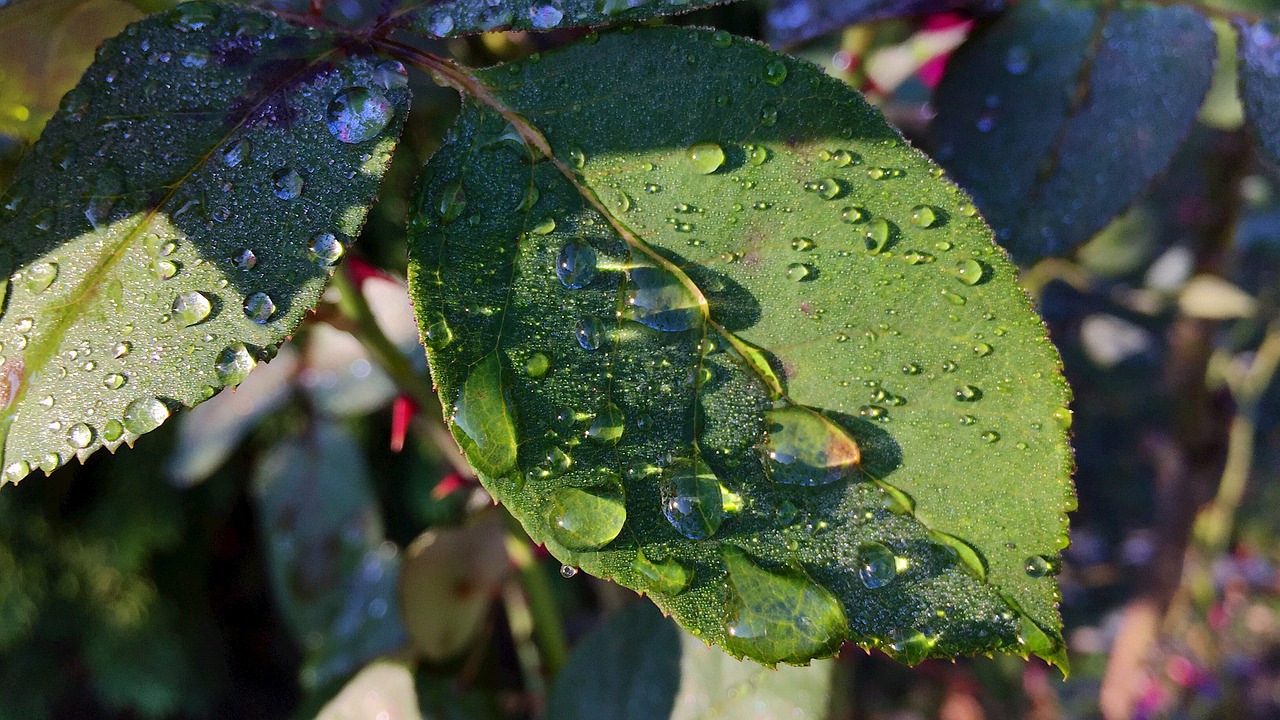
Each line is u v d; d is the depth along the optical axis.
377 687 0.22
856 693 0.50
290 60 0.15
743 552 0.14
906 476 0.14
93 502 0.49
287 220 0.14
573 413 0.14
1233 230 0.30
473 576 0.21
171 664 0.51
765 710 0.19
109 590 0.49
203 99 0.14
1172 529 0.37
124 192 0.14
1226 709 0.47
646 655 0.19
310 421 0.32
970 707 0.43
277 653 0.58
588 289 0.14
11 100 0.16
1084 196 0.17
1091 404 0.53
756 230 0.14
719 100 0.15
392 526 0.47
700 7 0.15
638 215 0.14
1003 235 0.17
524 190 0.14
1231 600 0.51
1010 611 0.14
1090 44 0.17
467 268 0.14
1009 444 0.14
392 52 0.15
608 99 0.15
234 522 0.55
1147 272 0.34
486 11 0.15
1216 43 0.17
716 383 0.14
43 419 0.14
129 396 0.14
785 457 0.14
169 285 0.14
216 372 0.14
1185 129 0.17
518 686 0.32
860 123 0.14
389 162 0.14
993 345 0.14
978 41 0.17
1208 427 0.36
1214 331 0.34
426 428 0.22
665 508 0.14
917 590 0.14
